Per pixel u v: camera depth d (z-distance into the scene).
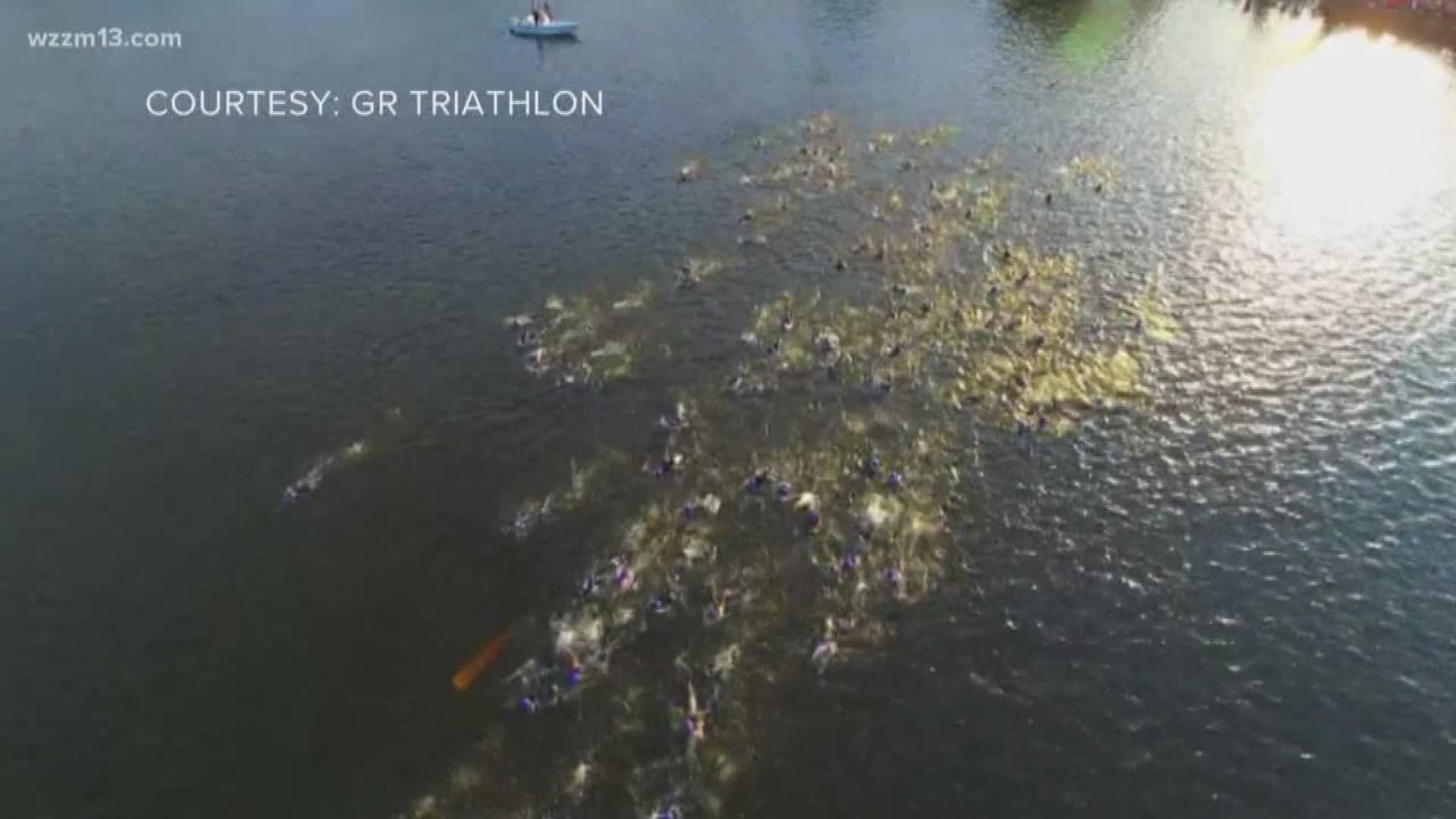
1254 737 28.50
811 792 27.19
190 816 26.98
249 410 40.12
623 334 43.72
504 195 55.09
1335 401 39.91
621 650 30.72
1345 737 28.47
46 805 27.28
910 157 58.06
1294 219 51.25
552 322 44.62
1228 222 51.03
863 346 42.66
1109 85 66.81
